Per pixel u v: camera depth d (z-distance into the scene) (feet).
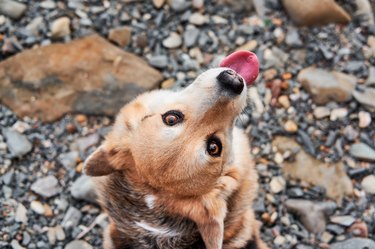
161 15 5.00
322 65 4.85
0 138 4.67
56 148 4.67
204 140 3.50
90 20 4.99
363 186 4.56
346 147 4.66
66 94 4.75
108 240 4.02
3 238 4.45
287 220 4.50
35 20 4.98
